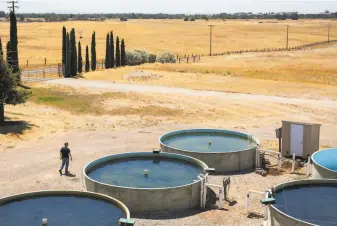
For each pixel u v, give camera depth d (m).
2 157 26.88
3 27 168.75
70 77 61.06
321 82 59.56
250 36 147.25
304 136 26.61
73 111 39.97
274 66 73.44
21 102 33.88
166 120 37.84
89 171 22.22
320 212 16.89
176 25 196.50
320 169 21.72
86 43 116.88
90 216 16.61
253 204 20.03
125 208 16.50
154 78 59.59
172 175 21.86
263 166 25.39
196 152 24.20
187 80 58.72
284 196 18.36
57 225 16.00
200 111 41.34
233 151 24.67
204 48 114.12
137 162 23.86
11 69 33.25
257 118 39.19
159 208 18.77
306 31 173.62
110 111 40.28
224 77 61.56
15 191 21.41
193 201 19.48
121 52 77.44
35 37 130.88
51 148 28.95
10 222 16.28
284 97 48.84
